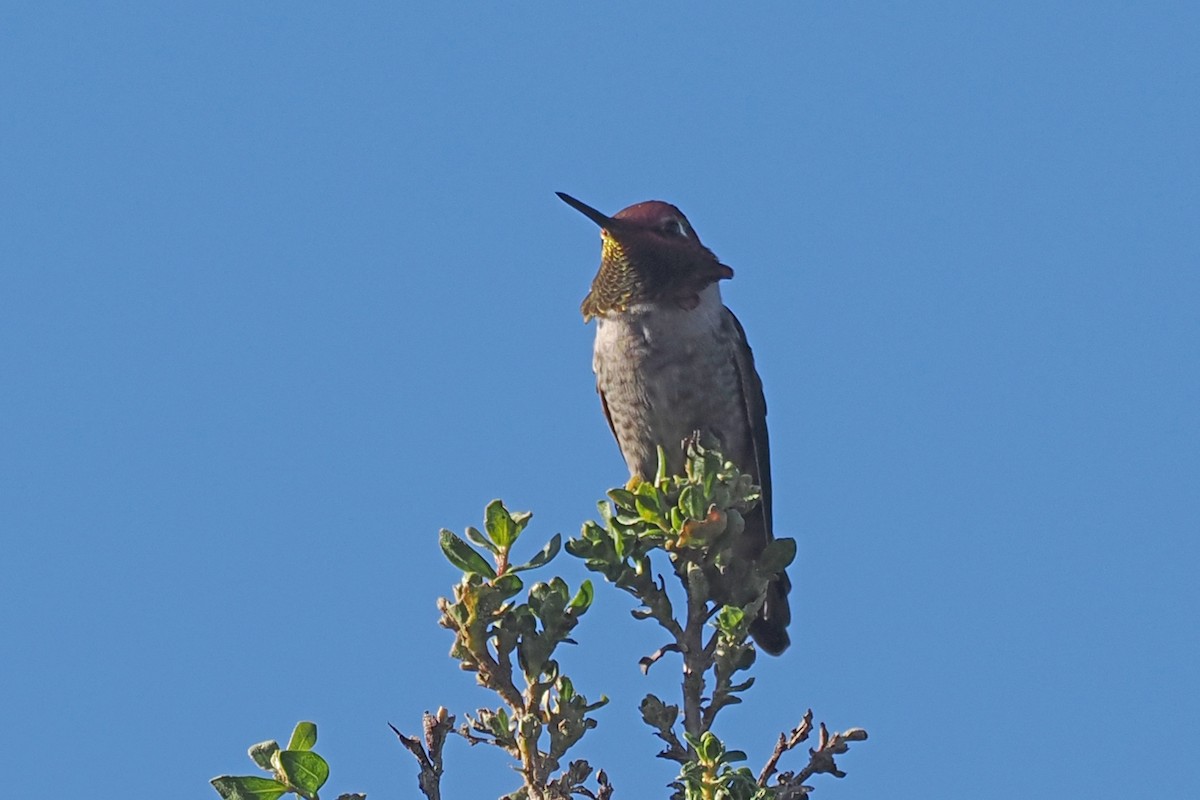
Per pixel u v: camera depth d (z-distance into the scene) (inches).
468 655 334.3
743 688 370.0
